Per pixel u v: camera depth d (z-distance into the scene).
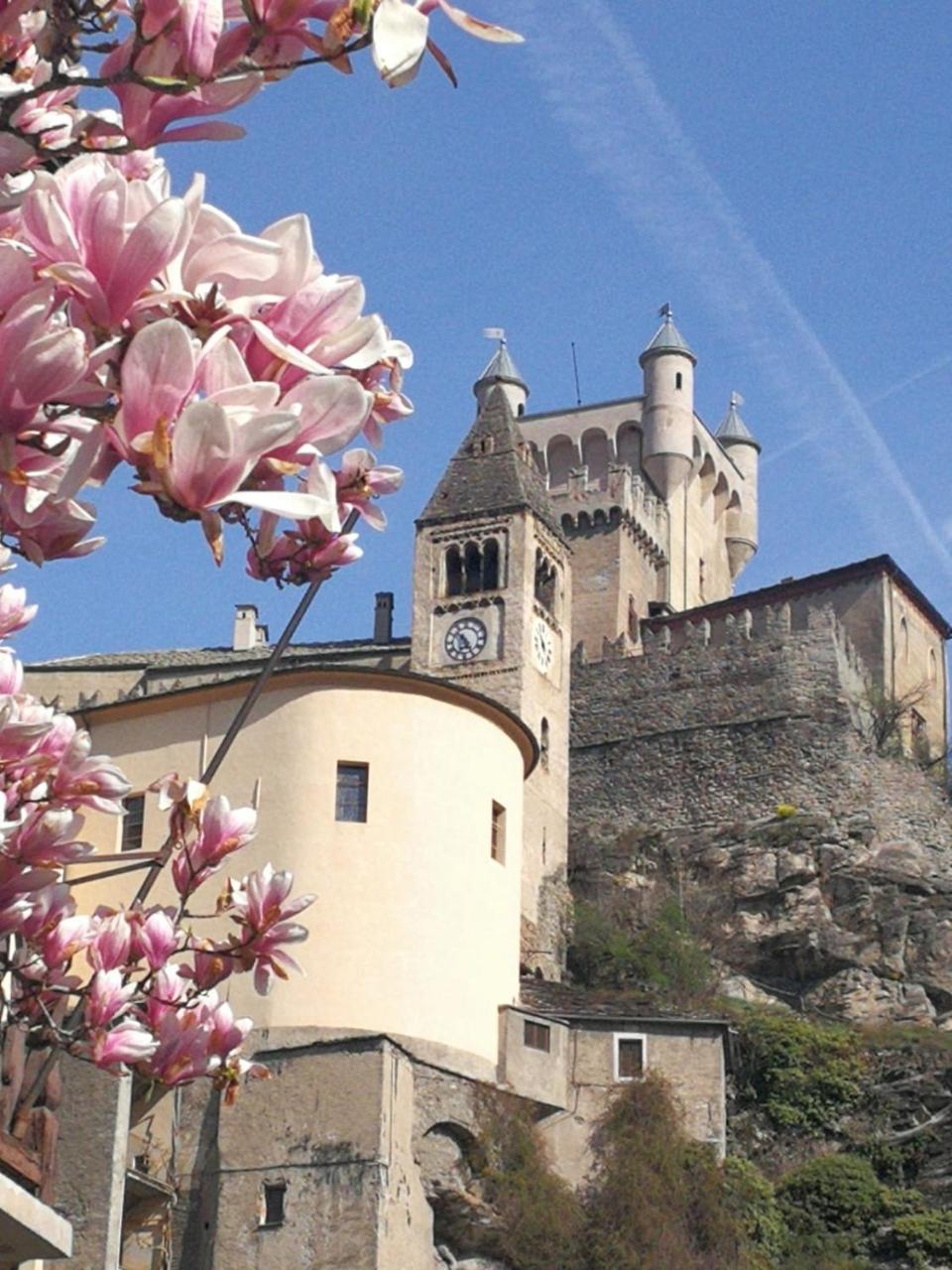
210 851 12.20
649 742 79.81
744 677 79.88
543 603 74.88
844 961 71.88
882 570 84.81
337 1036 47.56
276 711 50.47
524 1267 47.78
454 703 51.72
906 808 76.94
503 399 78.31
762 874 74.50
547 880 69.50
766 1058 61.88
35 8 7.25
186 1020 12.28
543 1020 52.00
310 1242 45.28
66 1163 30.58
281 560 9.30
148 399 6.99
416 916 49.34
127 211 7.16
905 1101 61.06
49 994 12.48
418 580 74.19
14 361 6.91
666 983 67.19
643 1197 49.56
